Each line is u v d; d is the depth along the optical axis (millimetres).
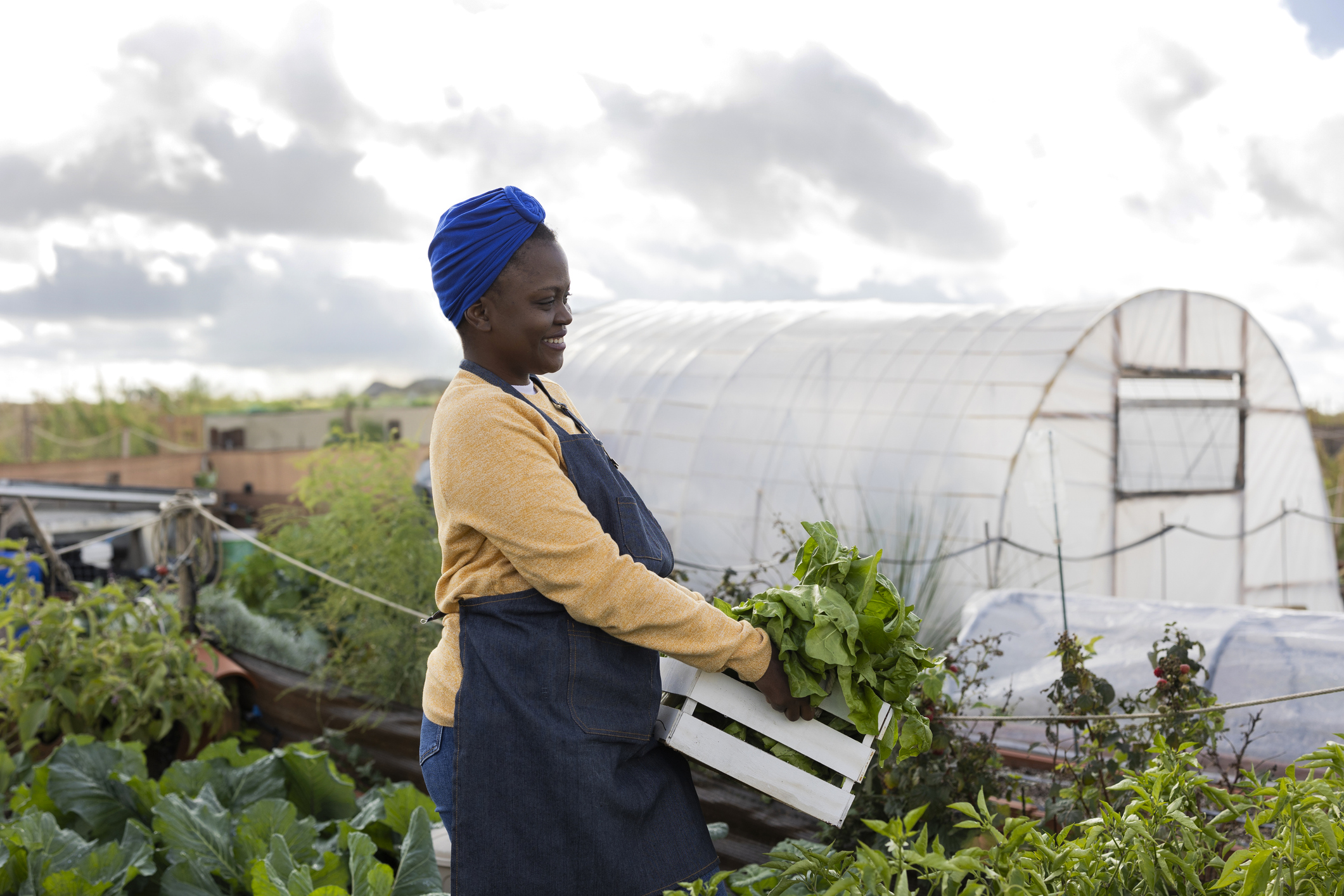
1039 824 2328
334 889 2248
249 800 3049
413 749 3924
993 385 6215
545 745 1384
